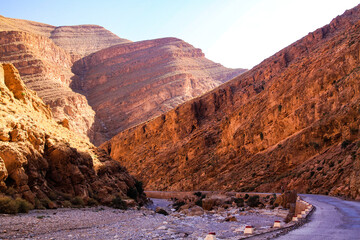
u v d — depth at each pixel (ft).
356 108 199.62
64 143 133.49
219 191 275.39
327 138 216.33
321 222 59.98
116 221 102.01
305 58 334.44
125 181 182.60
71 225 85.35
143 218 113.91
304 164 219.00
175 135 472.03
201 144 395.34
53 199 113.60
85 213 109.19
